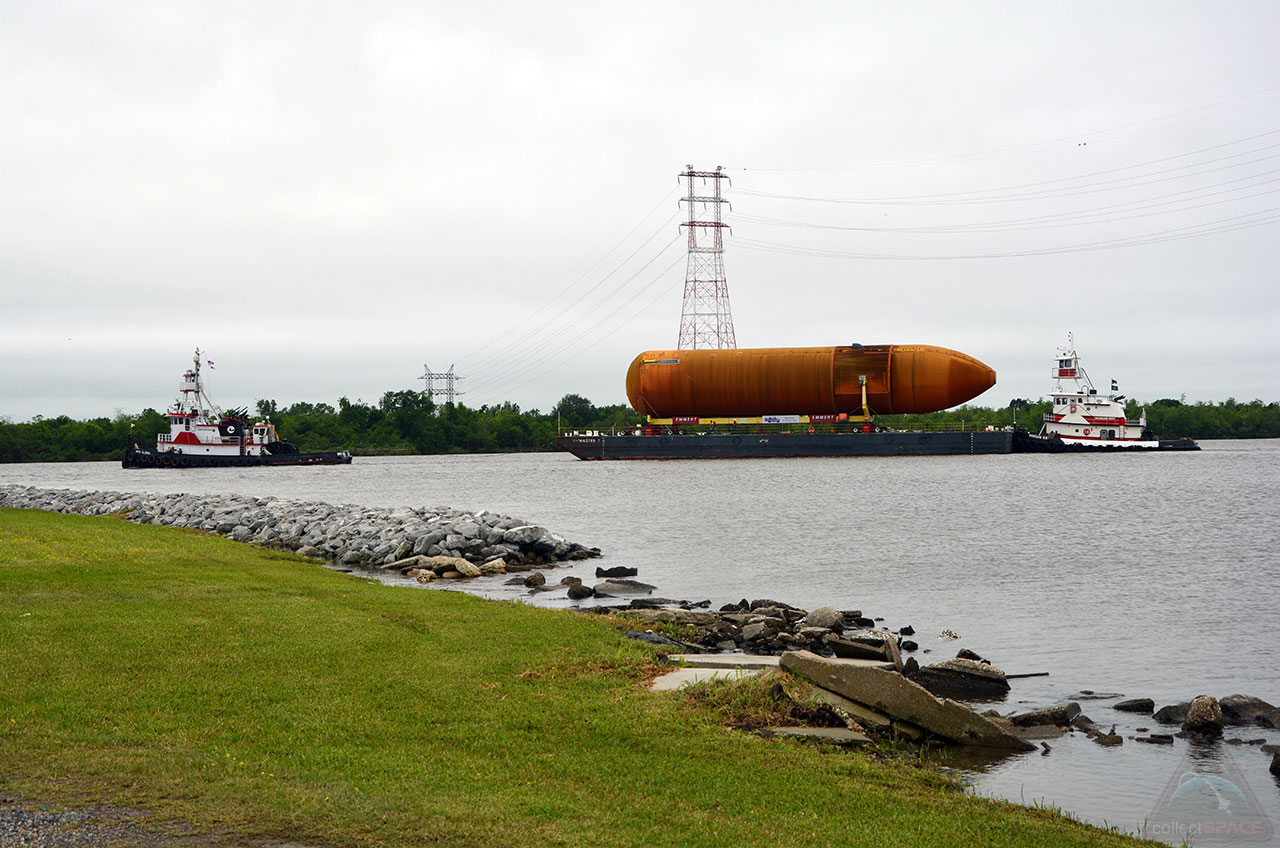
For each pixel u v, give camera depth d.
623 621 23.50
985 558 41.78
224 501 60.38
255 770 11.09
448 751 12.07
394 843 9.20
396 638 18.28
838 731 13.87
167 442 151.75
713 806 10.70
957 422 196.12
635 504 74.06
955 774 13.77
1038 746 15.31
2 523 40.25
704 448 147.75
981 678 19.84
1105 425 154.38
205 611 20.48
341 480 124.06
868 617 28.16
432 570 36.06
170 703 13.63
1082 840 10.51
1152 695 19.56
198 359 151.50
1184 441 162.50
